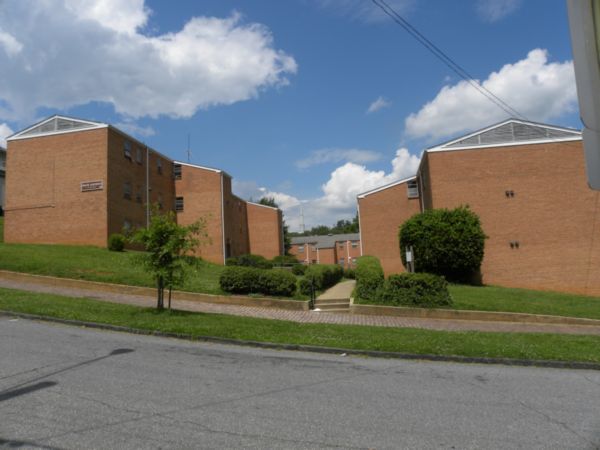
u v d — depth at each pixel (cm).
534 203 2497
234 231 4525
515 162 2542
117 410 498
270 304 1612
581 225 2438
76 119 3033
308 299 1673
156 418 479
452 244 2264
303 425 474
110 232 2914
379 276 1739
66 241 2927
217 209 3934
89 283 1723
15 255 2062
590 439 450
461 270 2334
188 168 4016
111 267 2028
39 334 907
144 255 1248
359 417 504
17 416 470
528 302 1742
